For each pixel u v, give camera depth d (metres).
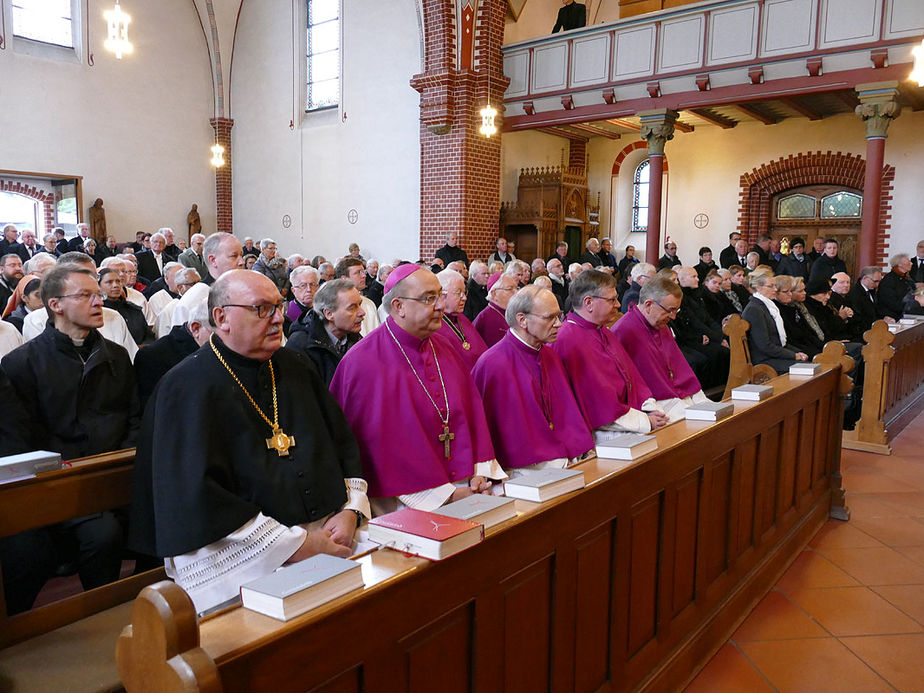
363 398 2.72
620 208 15.94
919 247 11.33
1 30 13.84
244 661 1.37
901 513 5.14
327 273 7.80
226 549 2.05
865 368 6.69
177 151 16.69
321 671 1.52
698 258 14.95
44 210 14.87
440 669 1.85
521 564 2.10
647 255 11.80
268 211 16.70
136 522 2.22
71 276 3.21
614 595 2.59
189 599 1.38
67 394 3.24
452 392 2.84
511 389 3.16
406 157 13.93
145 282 10.43
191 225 16.91
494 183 13.41
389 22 13.99
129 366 3.51
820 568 4.23
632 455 2.69
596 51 12.01
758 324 7.11
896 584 4.02
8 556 2.67
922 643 3.38
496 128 12.92
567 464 3.19
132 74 15.77
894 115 9.73
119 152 15.66
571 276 9.53
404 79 13.84
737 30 10.62
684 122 14.28
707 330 7.87
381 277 7.70
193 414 2.13
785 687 3.03
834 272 9.84
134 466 2.26
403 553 1.84
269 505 2.20
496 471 2.88
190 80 16.80
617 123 14.26
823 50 9.94
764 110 12.96
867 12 9.59
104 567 2.84
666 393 4.39
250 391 2.29
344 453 2.49
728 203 14.55
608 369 3.79
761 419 3.80
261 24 16.44
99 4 15.13
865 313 9.17
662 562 2.89
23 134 14.23
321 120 15.50
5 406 2.98
